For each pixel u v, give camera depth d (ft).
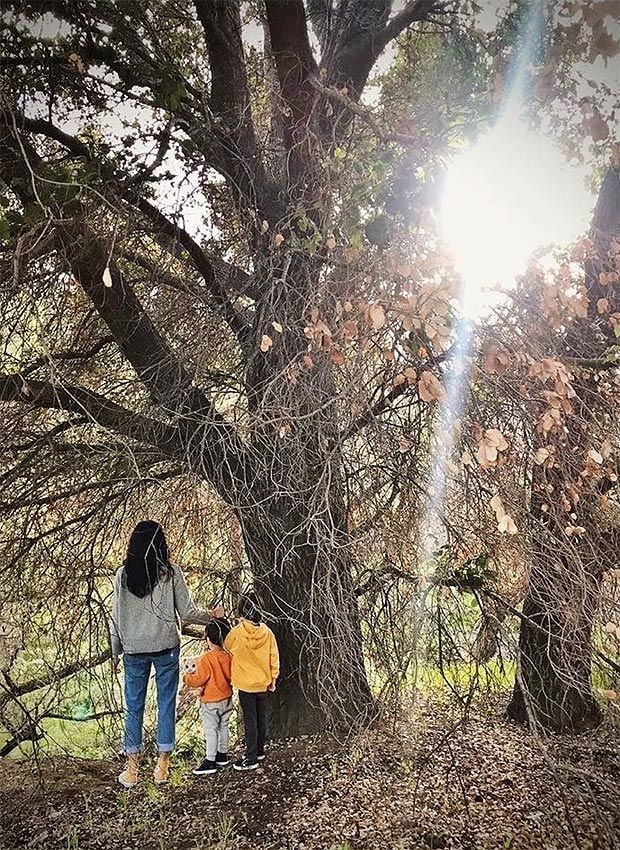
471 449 14.20
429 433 14.53
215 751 18.63
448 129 15.74
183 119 17.35
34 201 14.23
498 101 15.19
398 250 13.92
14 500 18.78
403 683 16.67
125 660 17.53
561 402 13.91
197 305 17.69
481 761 18.31
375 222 13.96
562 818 15.93
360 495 15.31
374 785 17.51
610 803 15.19
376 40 19.76
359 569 15.79
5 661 19.04
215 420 16.57
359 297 14.32
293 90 17.90
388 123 16.69
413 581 15.46
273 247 16.21
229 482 17.29
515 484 14.74
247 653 18.15
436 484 14.53
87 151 16.76
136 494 18.12
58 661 19.61
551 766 14.85
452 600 16.40
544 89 14.16
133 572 17.06
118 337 17.90
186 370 17.25
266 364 16.10
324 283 15.06
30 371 17.71
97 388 19.11
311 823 16.31
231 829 16.37
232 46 18.71
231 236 18.80
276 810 16.93
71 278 17.83
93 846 16.28
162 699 17.51
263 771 18.54
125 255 18.08
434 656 16.39
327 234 14.83
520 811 16.26
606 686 17.48
